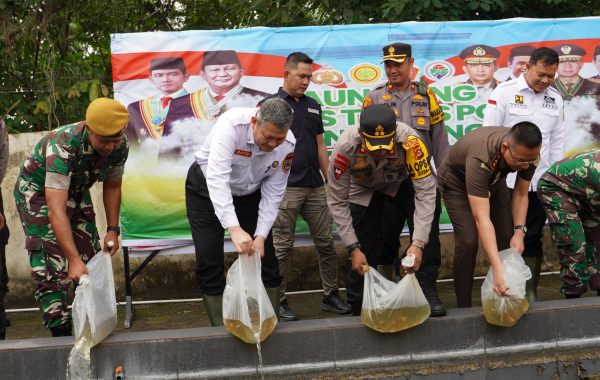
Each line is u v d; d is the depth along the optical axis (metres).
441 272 5.96
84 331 3.71
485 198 4.04
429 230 4.06
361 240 4.47
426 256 4.32
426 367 4.06
